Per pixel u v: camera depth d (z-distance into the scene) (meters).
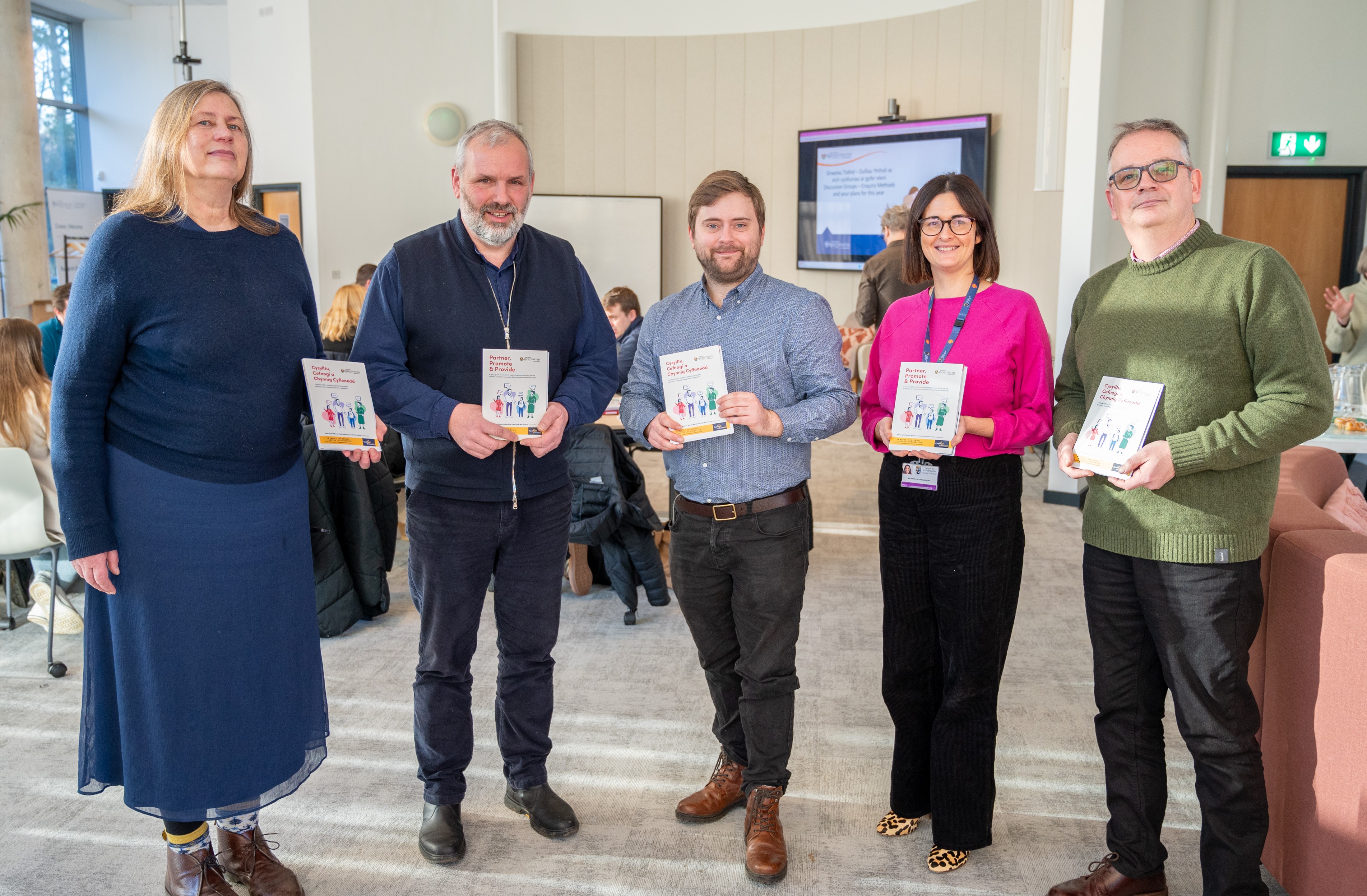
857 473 6.27
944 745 2.05
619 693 3.05
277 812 2.35
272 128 9.99
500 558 2.21
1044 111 5.39
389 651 3.37
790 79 8.56
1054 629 3.55
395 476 4.52
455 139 9.97
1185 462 1.66
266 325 1.80
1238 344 1.68
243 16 10.05
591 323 2.29
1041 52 5.41
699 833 2.26
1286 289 1.63
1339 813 1.74
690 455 2.11
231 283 1.77
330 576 3.48
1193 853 2.15
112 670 1.84
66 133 14.27
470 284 2.08
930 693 2.16
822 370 2.07
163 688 1.78
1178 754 2.61
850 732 2.78
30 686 3.09
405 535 4.57
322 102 9.63
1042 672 3.17
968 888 2.04
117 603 1.77
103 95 14.34
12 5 9.16
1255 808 1.75
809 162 8.50
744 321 2.11
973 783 2.05
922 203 2.03
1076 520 5.13
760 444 2.07
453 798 2.20
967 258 2.03
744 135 8.81
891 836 2.24
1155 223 1.74
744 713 2.15
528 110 9.05
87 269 1.69
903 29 7.94
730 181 2.05
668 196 9.08
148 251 1.70
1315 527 1.94
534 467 2.15
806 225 8.66
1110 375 1.82
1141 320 1.77
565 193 9.11
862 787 2.47
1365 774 1.67
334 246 9.84
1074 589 4.00
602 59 8.95
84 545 1.70
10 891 2.03
